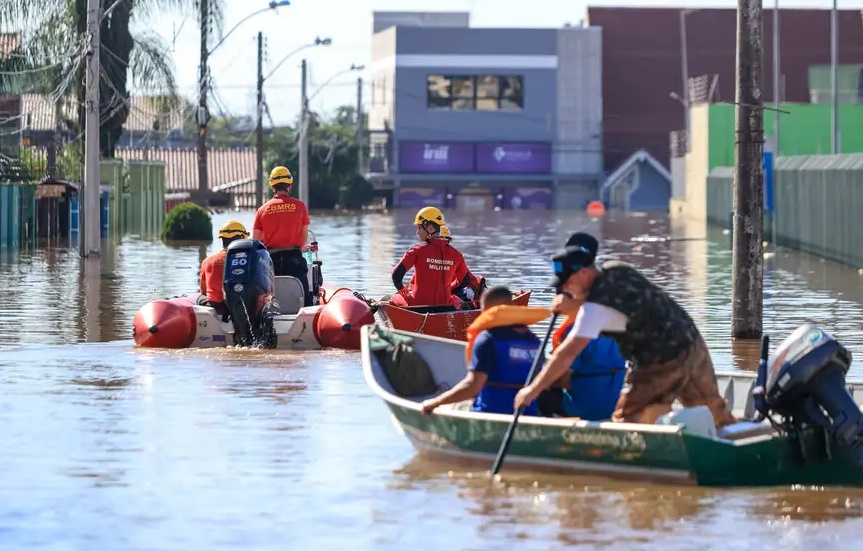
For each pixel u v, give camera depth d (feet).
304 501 44.65
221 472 48.47
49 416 58.23
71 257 165.99
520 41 401.49
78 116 208.13
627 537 40.47
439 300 78.89
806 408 46.50
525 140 403.75
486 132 402.72
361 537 40.70
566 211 387.55
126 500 44.75
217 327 79.82
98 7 158.20
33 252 175.94
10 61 214.28
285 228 83.35
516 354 50.06
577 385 49.98
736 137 85.51
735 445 44.68
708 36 414.21
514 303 82.99
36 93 231.50
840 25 412.57
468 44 400.47
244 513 43.24
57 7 215.51
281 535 40.88
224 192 398.01
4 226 185.68
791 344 46.55
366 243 202.49
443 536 40.70
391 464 49.75
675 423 45.96
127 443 53.01
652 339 46.50
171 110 232.32
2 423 56.75
